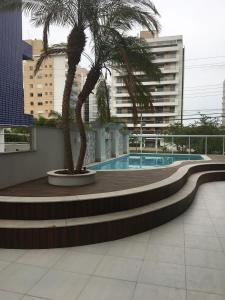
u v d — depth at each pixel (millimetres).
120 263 2773
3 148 5770
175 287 2361
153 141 16516
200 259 2889
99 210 3576
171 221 4137
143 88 5133
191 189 5410
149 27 4742
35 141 5320
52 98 47312
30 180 5145
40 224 3164
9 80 9852
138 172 6316
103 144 10625
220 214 4520
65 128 4863
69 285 2369
